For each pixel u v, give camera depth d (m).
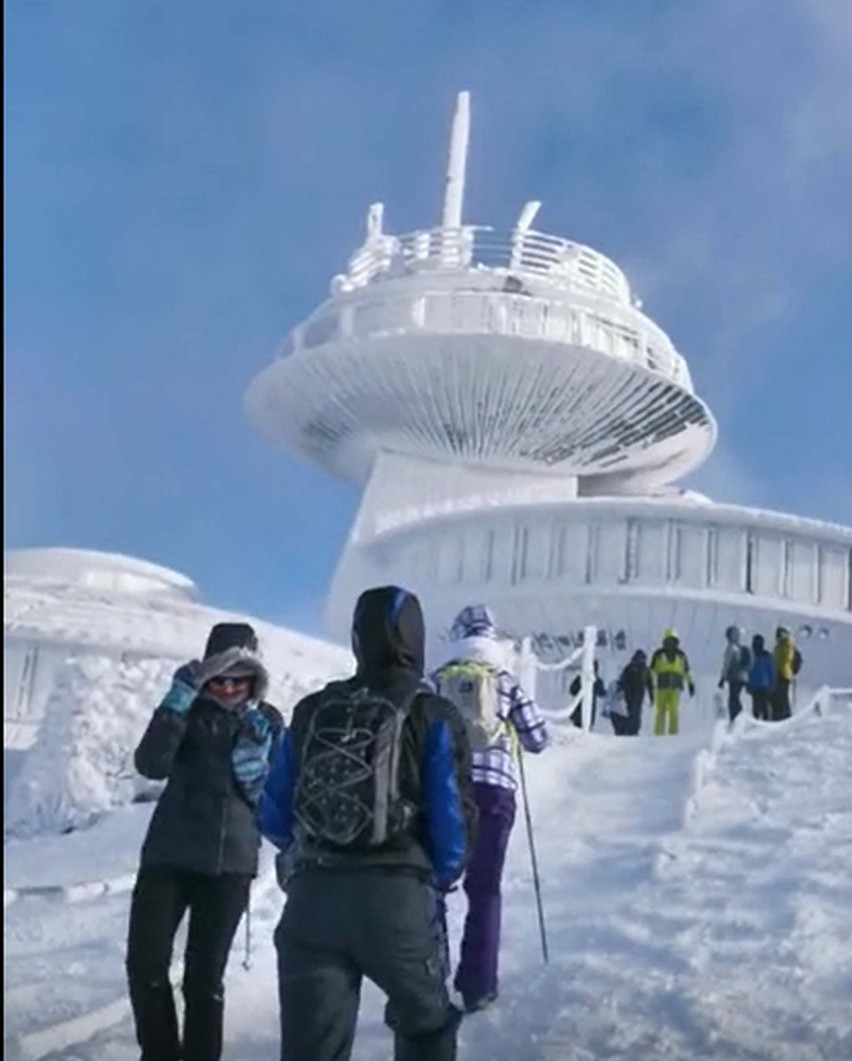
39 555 34.97
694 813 12.65
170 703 5.62
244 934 8.98
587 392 39.41
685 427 41.78
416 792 4.34
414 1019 4.29
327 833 4.21
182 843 5.53
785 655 24.11
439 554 37.00
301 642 27.39
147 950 5.45
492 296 39.28
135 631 26.78
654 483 45.03
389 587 4.60
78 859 14.06
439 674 6.89
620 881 10.20
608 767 15.95
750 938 8.02
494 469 41.97
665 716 22.75
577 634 35.34
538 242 40.56
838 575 35.53
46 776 17.86
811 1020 6.28
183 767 5.64
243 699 5.75
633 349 40.16
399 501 40.94
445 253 40.53
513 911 9.41
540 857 11.41
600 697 26.84
